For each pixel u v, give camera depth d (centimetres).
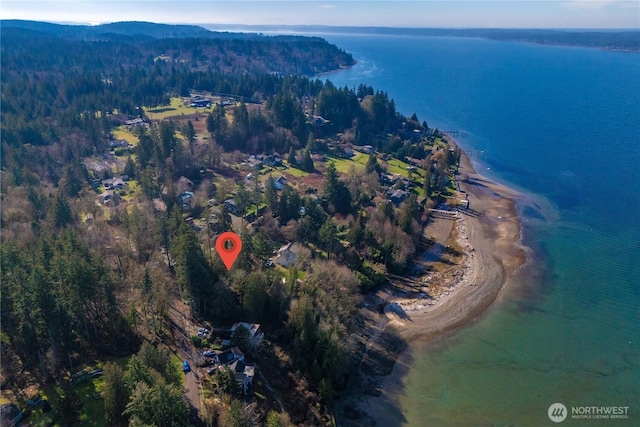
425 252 12838
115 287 8488
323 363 7706
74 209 11856
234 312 8538
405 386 8181
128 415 5947
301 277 10119
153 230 10425
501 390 8175
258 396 7131
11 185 13338
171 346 7794
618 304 10525
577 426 7462
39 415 6188
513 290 11031
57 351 6881
